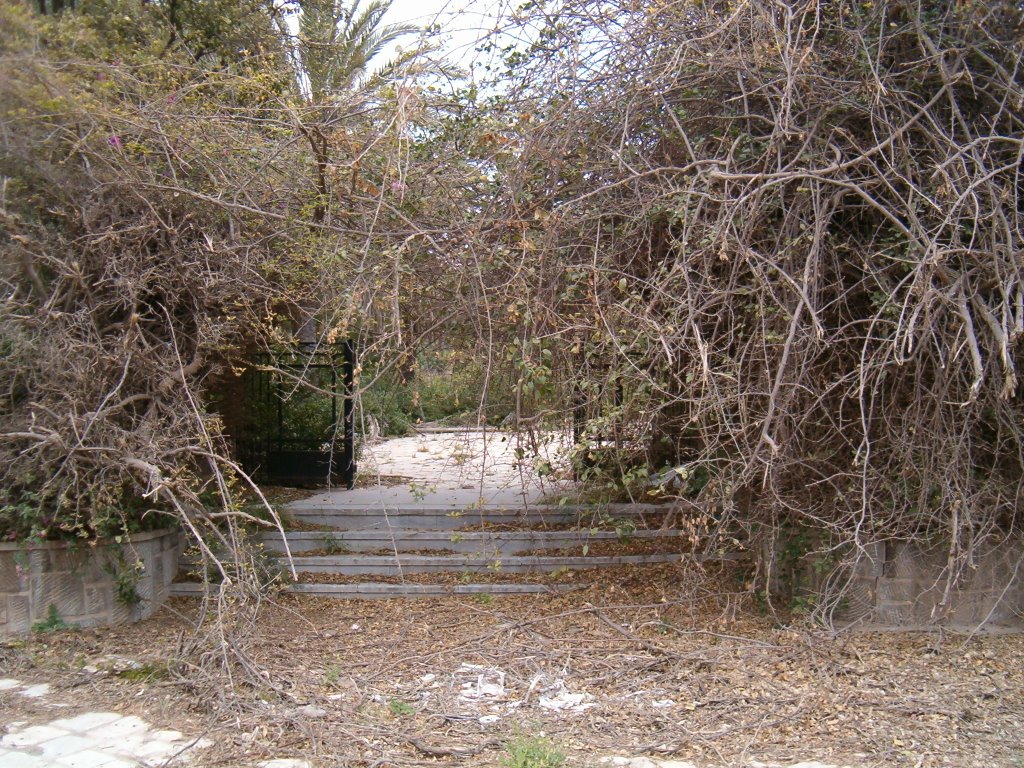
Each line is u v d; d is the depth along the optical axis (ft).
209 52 31.76
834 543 18.39
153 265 19.11
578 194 18.28
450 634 18.76
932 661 16.99
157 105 19.06
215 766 12.80
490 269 18.06
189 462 19.63
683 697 15.31
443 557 22.27
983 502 17.79
